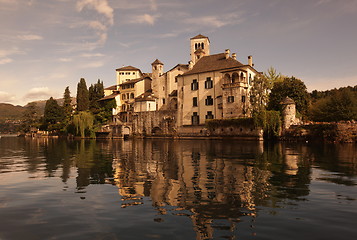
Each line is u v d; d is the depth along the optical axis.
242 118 49.28
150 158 22.62
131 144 46.22
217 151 28.17
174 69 73.62
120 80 94.75
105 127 75.00
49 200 9.76
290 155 23.28
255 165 17.42
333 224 7.20
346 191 10.54
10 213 8.40
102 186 11.83
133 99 82.88
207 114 60.53
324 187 11.18
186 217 7.75
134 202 9.30
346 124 39.62
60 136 97.69
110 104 85.38
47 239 6.47
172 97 70.69
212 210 8.34
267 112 45.47
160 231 6.79
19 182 12.98
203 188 11.12
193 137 60.72
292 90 51.53
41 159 23.38
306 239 6.32
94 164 19.25
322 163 18.17
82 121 74.38
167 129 67.12
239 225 7.14
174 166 17.45
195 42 79.81
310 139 42.03
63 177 14.13
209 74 60.50
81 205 9.09
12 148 39.75
